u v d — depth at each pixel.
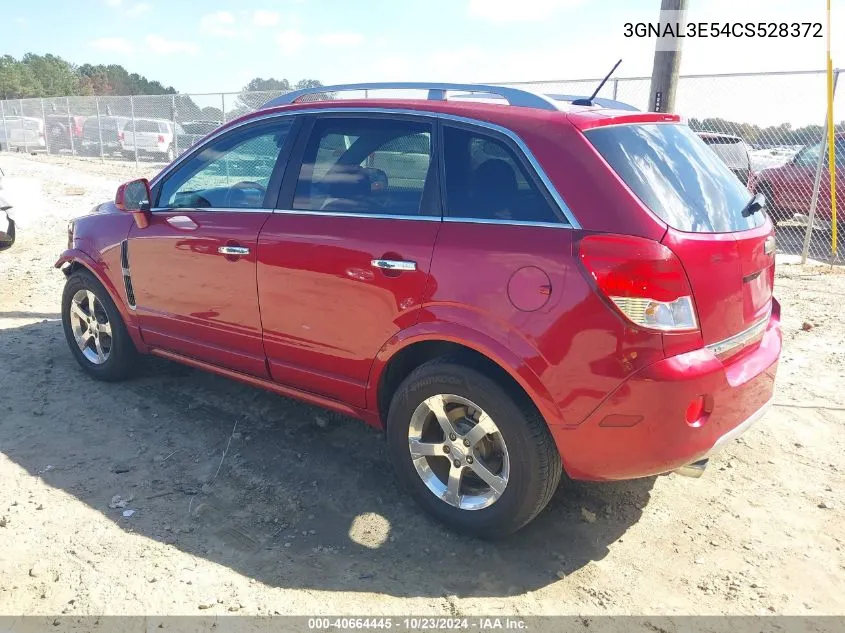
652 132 3.19
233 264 3.79
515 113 3.06
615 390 2.68
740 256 2.94
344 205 3.43
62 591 2.77
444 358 3.09
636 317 2.61
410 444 3.27
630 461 2.77
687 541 3.22
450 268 2.99
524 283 2.80
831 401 4.69
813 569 3.03
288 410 4.46
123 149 23.14
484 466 3.08
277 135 3.78
